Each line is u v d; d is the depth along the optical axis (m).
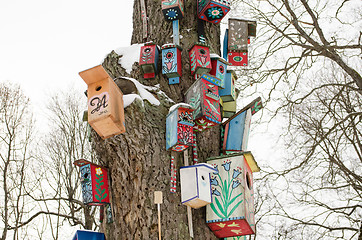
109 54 5.80
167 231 4.60
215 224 4.84
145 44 5.55
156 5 6.23
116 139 4.97
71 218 9.11
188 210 4.78
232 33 6.32
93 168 5.05
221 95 5.72
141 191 4.76
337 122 7.45
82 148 10.39
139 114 4.93
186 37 5.85
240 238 5.35
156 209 4.68
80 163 5.08
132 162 4.91
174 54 5.47
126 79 5.16
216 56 5.62
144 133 4.92
